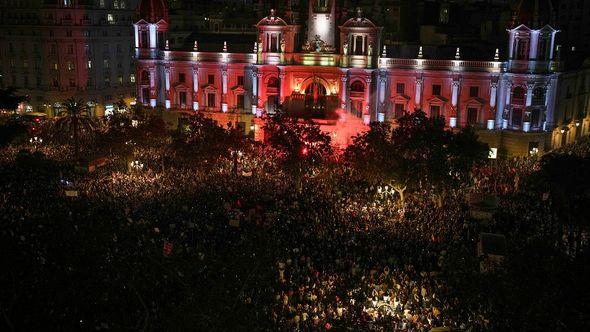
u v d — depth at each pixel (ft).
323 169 253.24
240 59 345.92
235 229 179.93
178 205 203.41
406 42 366.63
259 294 125.49
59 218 169.89
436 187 223.71
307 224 190.08
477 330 107.55
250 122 348.79
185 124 277.64
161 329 99.66
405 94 324.39
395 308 135.44
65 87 411.34
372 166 222.07
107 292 125.29
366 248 171.01
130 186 226.79
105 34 425.28
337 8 343.46
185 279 113.29
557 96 311.06
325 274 151.23
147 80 365.61
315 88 336.29
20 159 247.70
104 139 261.85
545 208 208.64
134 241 155.74
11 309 122.11
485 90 310.65
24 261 140.15
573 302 91.50
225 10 499.51
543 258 102.37
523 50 300.20
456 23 396.98
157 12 359.25
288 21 334.65
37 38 408.26
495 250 140.46
